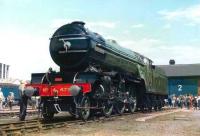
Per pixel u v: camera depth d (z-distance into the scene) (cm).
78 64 1673
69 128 1325
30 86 1628
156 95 2928
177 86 6272
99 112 1777
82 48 1666
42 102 1692
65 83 1645
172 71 6328
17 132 1141
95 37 1767
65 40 1691
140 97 2423
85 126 1404
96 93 1669
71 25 1708
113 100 1859
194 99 3678
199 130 1344
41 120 1634
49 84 1609
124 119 1767
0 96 2588
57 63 1719
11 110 2758
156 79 2816
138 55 2519
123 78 2009
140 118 1834
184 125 1528
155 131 1278
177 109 3462
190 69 6275
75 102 1556
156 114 2264
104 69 1873
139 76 2362
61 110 1656
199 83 6188
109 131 1252
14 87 4028
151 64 2789
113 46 2022
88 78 1622
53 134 1150
